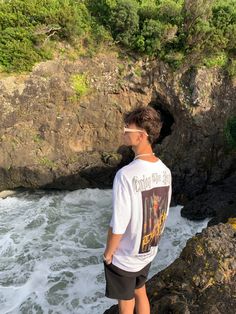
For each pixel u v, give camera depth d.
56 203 16.20
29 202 16.23
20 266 11.81
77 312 9.75
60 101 17.48
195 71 17.86
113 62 18.12
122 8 17.44
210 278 6.58
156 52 18.12
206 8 17.38
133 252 4.05
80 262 12.09
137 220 3.85
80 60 17.78
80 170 17.52
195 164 17.62
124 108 18.41
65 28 17.36
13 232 13.78
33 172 16.80
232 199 14.85
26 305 10.05
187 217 14.84
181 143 18.03
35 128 17.23
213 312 6.03
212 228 7.41
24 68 16.89
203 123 17.73
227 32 17.78
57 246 13.01
